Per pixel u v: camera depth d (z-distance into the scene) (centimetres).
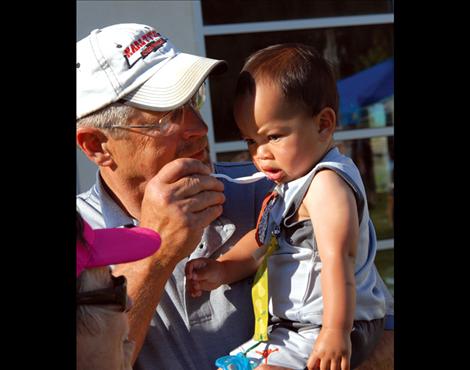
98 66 216
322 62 205
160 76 216
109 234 161
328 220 191
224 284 226
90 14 423
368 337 212
